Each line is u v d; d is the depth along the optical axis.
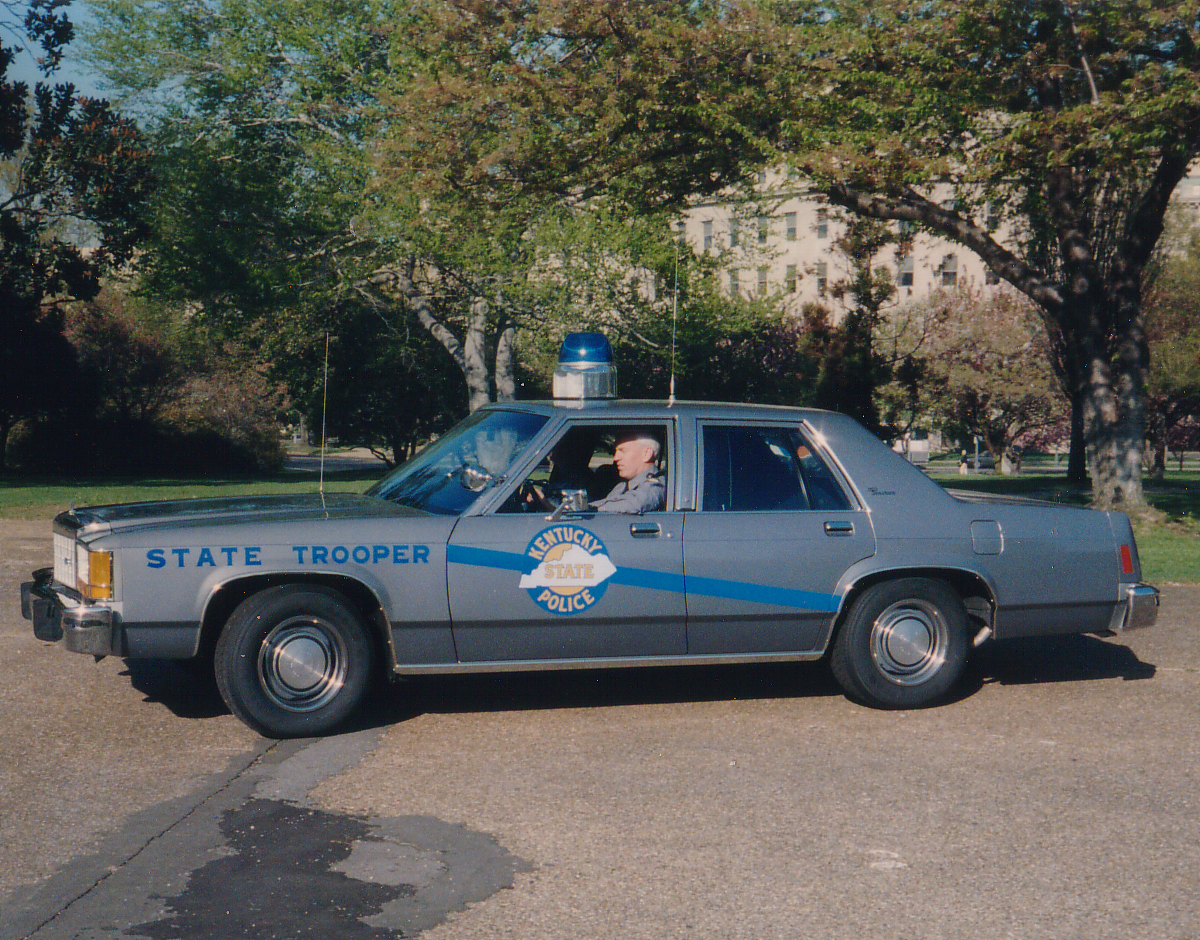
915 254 58.16
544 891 3.48
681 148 14.73
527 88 14.44
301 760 4.77
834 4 14.16
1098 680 6.34
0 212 25.33
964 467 46.31
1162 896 3.49
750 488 5.52
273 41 29.02
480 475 5.09
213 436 35.44
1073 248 15.71
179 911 3.30
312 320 35.50
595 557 5.22
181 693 5.82
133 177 25.20
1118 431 15.87
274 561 4.95
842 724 5.41
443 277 29.98
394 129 17.36
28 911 3.29
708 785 4.51
